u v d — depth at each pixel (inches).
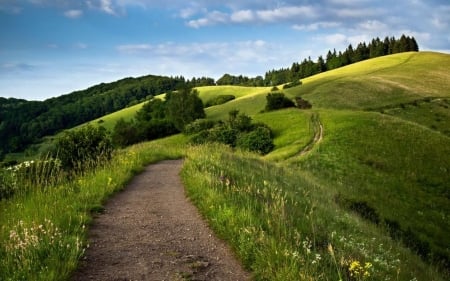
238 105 4202.8
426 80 4099.4
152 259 282.5
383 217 1059.9
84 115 6850.4
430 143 2148.1
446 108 3366.1
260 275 252.7
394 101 3469.5
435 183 1753.2
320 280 232.2
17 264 235.9
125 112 5777.6
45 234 278.2
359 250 375.6
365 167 1792.6
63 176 524.4
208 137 2503.7
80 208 391.5
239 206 374.6
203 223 375.6
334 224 520.1
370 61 5442.9
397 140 2143.2
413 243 975.6
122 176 591.2
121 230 347.9
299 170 1322.6
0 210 395.5
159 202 465.7
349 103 3403.1
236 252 295.6
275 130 2544.3
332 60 6683.1
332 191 1057.5
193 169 628.1
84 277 245.4
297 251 262.2
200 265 272.7
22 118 6752.0
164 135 3659.0
